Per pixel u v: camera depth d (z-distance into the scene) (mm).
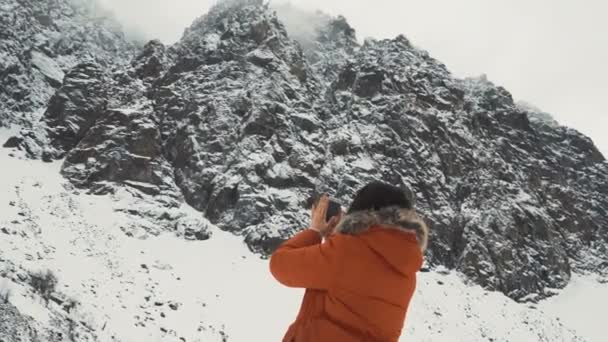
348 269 2363
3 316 19469
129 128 50469
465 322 42094
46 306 24453
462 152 60750
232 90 57750
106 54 94750
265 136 53031
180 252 40344
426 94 64188
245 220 46281
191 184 49531
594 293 54750
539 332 44469
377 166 53875
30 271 27500
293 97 59219
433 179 56062
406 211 2488
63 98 56844
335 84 65875
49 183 44781
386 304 2381
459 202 56531
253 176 48969
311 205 2771
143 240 40594
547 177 68688
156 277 35344
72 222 39000
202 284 36344
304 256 2438
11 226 34500
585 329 47625
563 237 62125
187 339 29578
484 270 50312
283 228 45094
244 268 40344
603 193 78500
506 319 44812
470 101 69438
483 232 53406
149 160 49156
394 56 68438
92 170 47344
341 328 2365
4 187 40875
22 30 79688
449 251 51406
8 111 65562
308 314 2504
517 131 73125
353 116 59844
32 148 51562
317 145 54344
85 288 30547
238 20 68250
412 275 2463
